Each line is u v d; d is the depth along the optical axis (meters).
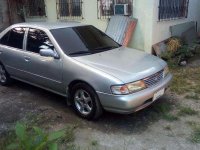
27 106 5.39
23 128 3.05
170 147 3.94
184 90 5.95
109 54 5.18
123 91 4.21
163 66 5.05
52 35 5.25
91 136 4.29
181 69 7.43
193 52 8.97
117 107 4.28
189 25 10.46
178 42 8.73
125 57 5.08
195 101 5.42
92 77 4.47
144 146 3.98
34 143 2.92
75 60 4.82
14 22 11.35
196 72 7.15
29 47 5.67
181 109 5.04
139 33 8.44
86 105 4.74
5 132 4.39
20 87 6.52
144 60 5.03
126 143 4.07
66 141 4.14
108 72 4.41
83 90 4.71
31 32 5.72
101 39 5.77
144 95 4.34
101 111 4.61
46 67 5.24
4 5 11.12
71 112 5.11
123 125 4.59
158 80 4.78
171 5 9.03
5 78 6.54
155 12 8.13
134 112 4.69
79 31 5.61
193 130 4.36
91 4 9.20
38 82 5.59
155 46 8.33
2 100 5.74
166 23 8.92
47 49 5.08
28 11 11.02
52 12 10.33
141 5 8.17
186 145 3.98
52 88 5.36
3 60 6.33
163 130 4.40
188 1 10.02
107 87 4.29
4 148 3.84
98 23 9.23
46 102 5.59
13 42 6.11
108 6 8.85
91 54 5.12
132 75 4.36
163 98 5.56
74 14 9.76
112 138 4.21
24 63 5.73
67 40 5.25
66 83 4.96
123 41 8.17
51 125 4.64
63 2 9.88
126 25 8.28
